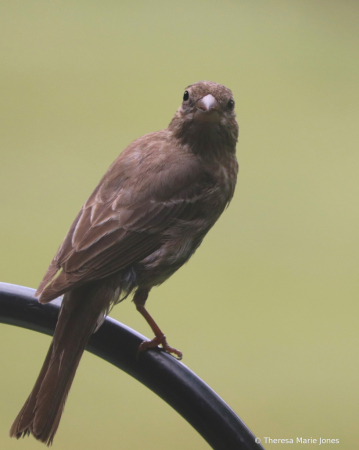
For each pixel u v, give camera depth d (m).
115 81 22.81
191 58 24.62
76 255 5.73
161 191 6.27
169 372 5.46
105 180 6.32
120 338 5.60
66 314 5.51
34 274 14.55
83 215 6.05
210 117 6.44
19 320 5.70
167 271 6.35
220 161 6.71
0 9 26.31
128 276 6.07
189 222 6.38
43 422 5.10
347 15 27.84
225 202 6.80
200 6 27.95
